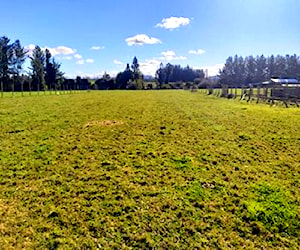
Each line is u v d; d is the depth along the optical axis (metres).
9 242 5.18
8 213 6.16
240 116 20.28
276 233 5.65
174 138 13.11
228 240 5.39
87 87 97.44
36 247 5.07
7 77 75.62
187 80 123.06
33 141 12.33
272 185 7.72
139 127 16.02
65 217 6.02
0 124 16.33
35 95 49.84
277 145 11.88
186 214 6.19
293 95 32.53
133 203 6.62
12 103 30.61
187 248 5.14
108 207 6.45
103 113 22.58
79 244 5.18
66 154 10.43
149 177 8.16
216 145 11.80
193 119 19.02
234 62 106.94
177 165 9.19
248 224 5.90
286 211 6.36
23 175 8.32
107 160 9.71
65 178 8.09
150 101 36.06
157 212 6.25
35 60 80.56
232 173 8.59
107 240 5.31
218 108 26.09
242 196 7.04
